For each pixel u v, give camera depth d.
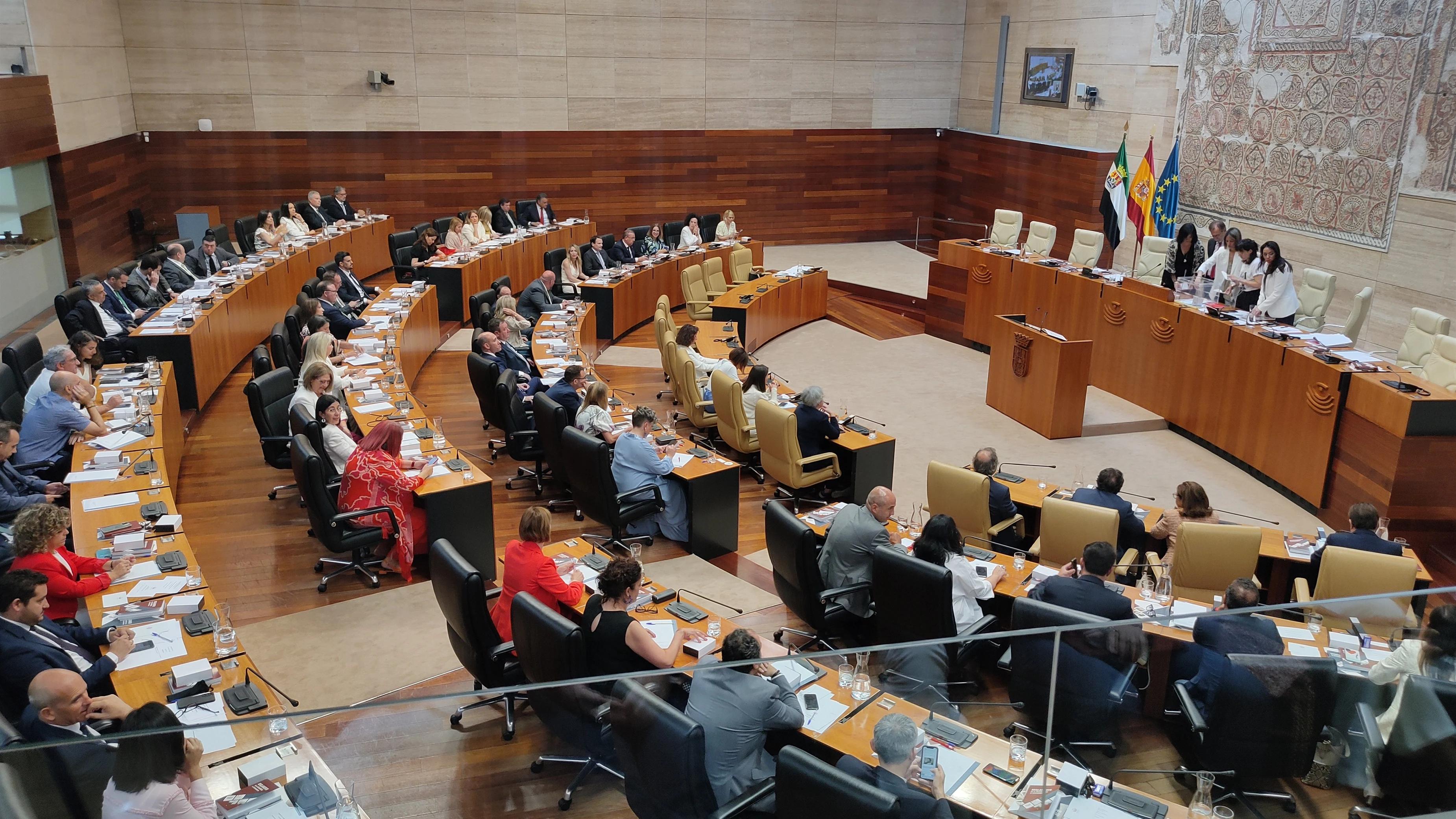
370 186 17.17
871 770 3.95
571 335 11.16
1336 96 12.20
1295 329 9.59
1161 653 4.18
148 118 15.91
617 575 4.72
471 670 5.20
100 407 7.84
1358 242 12.11
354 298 12.53
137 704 4.20
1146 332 11.02
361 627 6.34
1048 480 9.37
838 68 19.41
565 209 18.42
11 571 4.43
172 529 5.79
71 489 6.40
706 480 7.47
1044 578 5.96
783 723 4.10
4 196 11.59
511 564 5.41
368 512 6.56
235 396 10.46
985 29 19.28
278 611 6.51
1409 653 4.17
